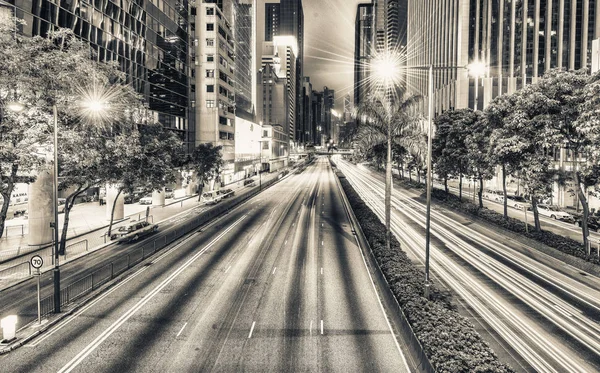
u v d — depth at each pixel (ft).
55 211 71.36
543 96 108.68
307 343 59.82
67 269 97.40
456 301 76.95
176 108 262.67
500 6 330.13
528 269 98.32
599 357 56.49
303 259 107.24
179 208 203.72
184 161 216.95
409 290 71.56
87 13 164.55
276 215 180.86
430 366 47.47
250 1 507.71
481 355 48.78
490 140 125.90
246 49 477.36
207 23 294.46
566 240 116.67
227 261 104.99
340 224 159.74
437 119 225.35
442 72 407.44
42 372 51.62
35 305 74.08
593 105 91.56
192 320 67.87
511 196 219.20
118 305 74.64
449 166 204.85
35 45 83.20
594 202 180.34
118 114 105.09
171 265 101.24
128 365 53.36
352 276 92.94
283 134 651.25
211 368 52.65
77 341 60.39
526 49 318.86
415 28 567.59
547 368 53.36
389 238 103.24
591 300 78.28
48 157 95.45
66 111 85.87
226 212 189.88
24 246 118.32
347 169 545.03
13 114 76.64
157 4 232.32
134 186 127.85
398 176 391.24
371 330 64.49
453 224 157.38
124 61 195.83
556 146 111.45
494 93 330.13
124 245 122.31
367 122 113.09
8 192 82.74
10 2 123.03
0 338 60.54
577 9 303.68
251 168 437.17
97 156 97.45
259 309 72.74
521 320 68.74
